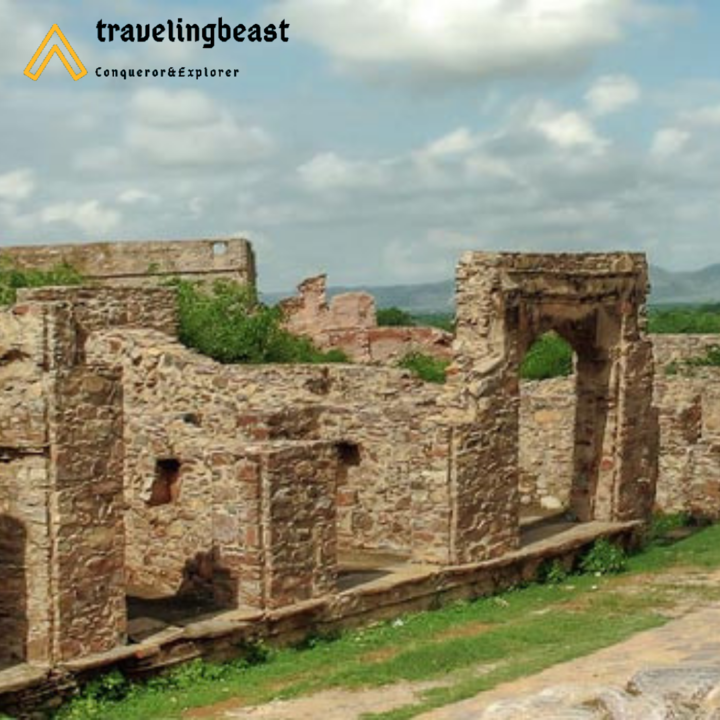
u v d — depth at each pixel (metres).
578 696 10.95
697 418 32.28
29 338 16.44
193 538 20.91
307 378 28.61
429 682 16.69
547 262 24.08
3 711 15.58
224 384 23.36
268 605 18.92
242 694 16.62
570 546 24.36
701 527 30.39
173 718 15.60
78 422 16.62
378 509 24.69
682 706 10.16
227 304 35.34
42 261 48.66
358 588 20.34
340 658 18.45
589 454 26.39
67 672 16.33
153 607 19.50
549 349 44.62
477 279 23.00
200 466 20.92
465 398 22.59
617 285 25.83
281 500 19.11
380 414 24.58
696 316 69.06
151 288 28.23
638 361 26.39
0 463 16.73
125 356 24.55
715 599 21.72
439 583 21.72
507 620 20.66
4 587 16.70
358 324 55.56
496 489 22.97
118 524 17.11
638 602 21.58
